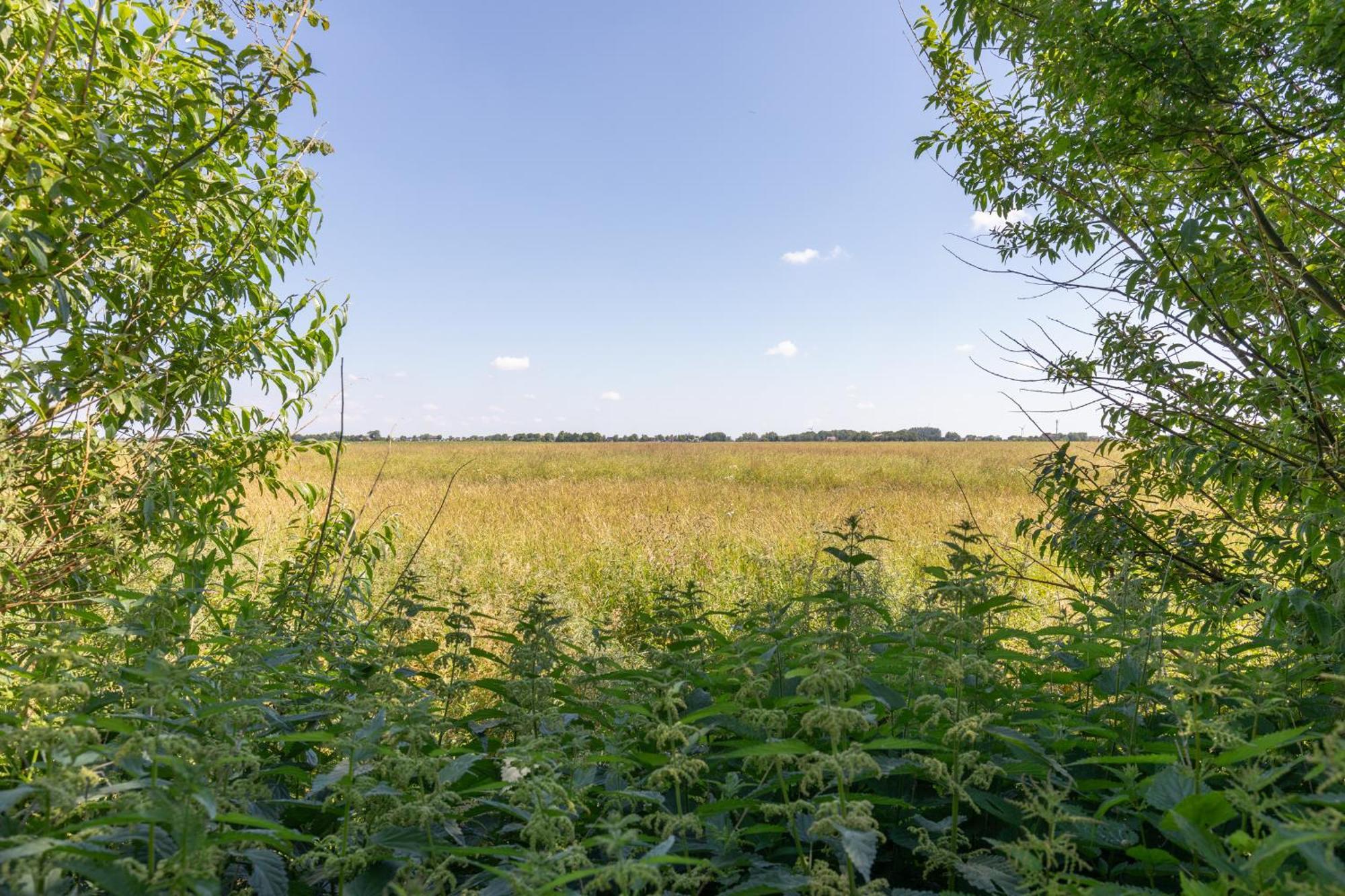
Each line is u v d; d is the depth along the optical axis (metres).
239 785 2.05
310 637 3.76
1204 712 2.58
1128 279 4.03
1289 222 4.04
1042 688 3.56
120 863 1.49
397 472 30.25
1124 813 2.34
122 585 3.97
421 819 1.90
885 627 3.95
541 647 3.58
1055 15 3.96
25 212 3.19
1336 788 1.93
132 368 3.90
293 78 3.63
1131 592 3.24
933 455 43.94
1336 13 3.16
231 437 4.56
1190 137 3.95
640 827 2.44
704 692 3.32
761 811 2.21
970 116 5.21
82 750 1.84
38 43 3.23
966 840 2.18
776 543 11.92
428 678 3.63
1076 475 4.60
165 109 3.54
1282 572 3.81
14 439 3.51
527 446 68.75
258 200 4.27
